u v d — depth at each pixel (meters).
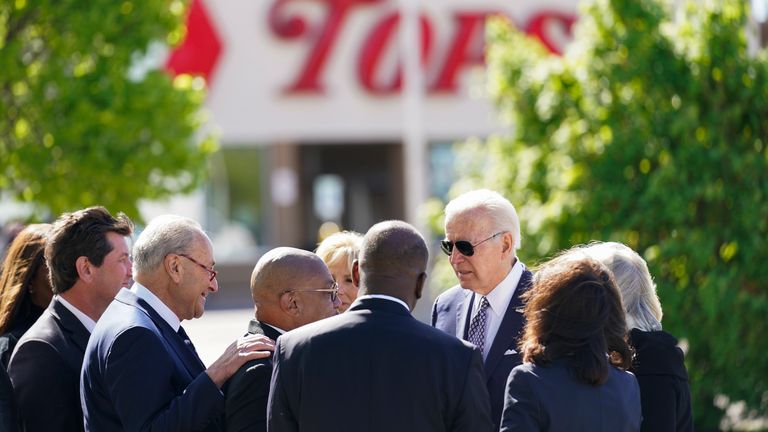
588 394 5.56
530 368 5.65
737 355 12.29
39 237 7.69
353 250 8.37
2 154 17.59
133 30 17.86
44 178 17.42
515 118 14.62
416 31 32.53
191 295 6.39
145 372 5.97
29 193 17.88
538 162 13.98
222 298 35.75
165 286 6.36
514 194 14.06
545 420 5.50
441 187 37.91
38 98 17.20
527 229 13.24
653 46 13.12
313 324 5.79
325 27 36.84
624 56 13.29
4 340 7.41
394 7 37.22
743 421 13.04
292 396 5.62
